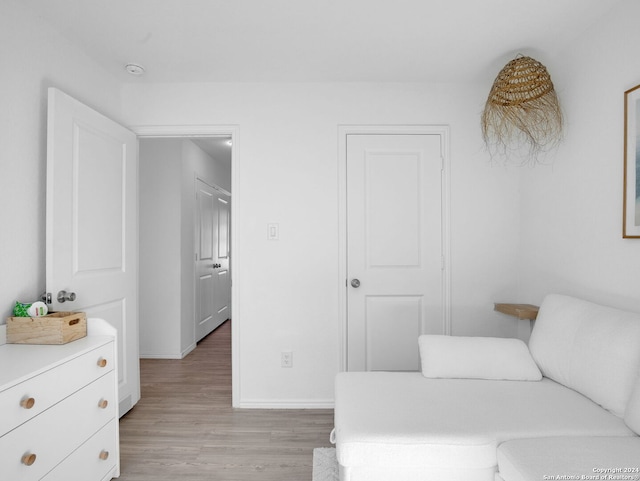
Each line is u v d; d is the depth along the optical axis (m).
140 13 1.88
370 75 2.57
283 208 2.66
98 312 2.22
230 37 2.10
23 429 1.25
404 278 2.70
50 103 1.82
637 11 1.68
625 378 1.44
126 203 2.53
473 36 2.09
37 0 1.77
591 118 1.99
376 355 2.70
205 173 4.80
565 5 1.81
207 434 2.25
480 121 2.68
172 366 3.61
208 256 4.96
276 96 2.67
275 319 2.66
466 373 1.88
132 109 2.67
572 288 2.14
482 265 2.70
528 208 2.59
